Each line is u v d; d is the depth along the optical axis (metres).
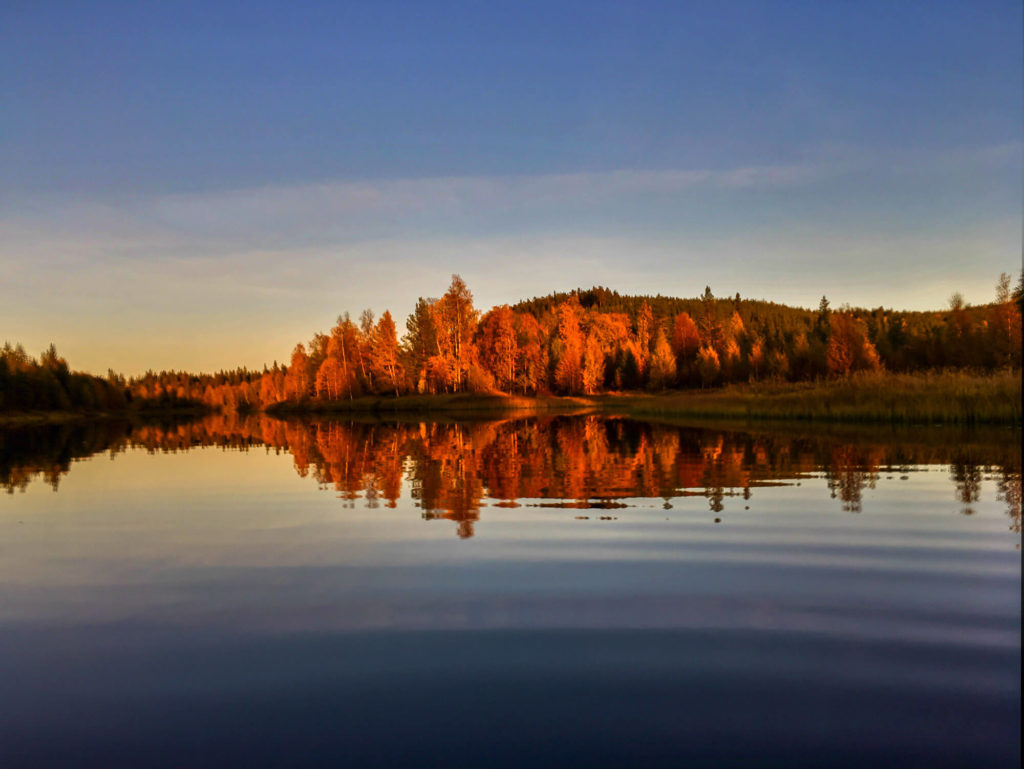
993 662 4.48
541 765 3.34
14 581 6.89
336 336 93.38
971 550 7.37
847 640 4.90
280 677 4.46
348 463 17.98
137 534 9.20
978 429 23.00
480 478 13.82
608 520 9.19
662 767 3.31
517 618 5.45
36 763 3.48
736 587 6.18
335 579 6.69
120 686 4.39
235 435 36.41
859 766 3.27
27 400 84.69
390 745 3.59
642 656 4.66
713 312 122.25
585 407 69.25
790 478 12.74
